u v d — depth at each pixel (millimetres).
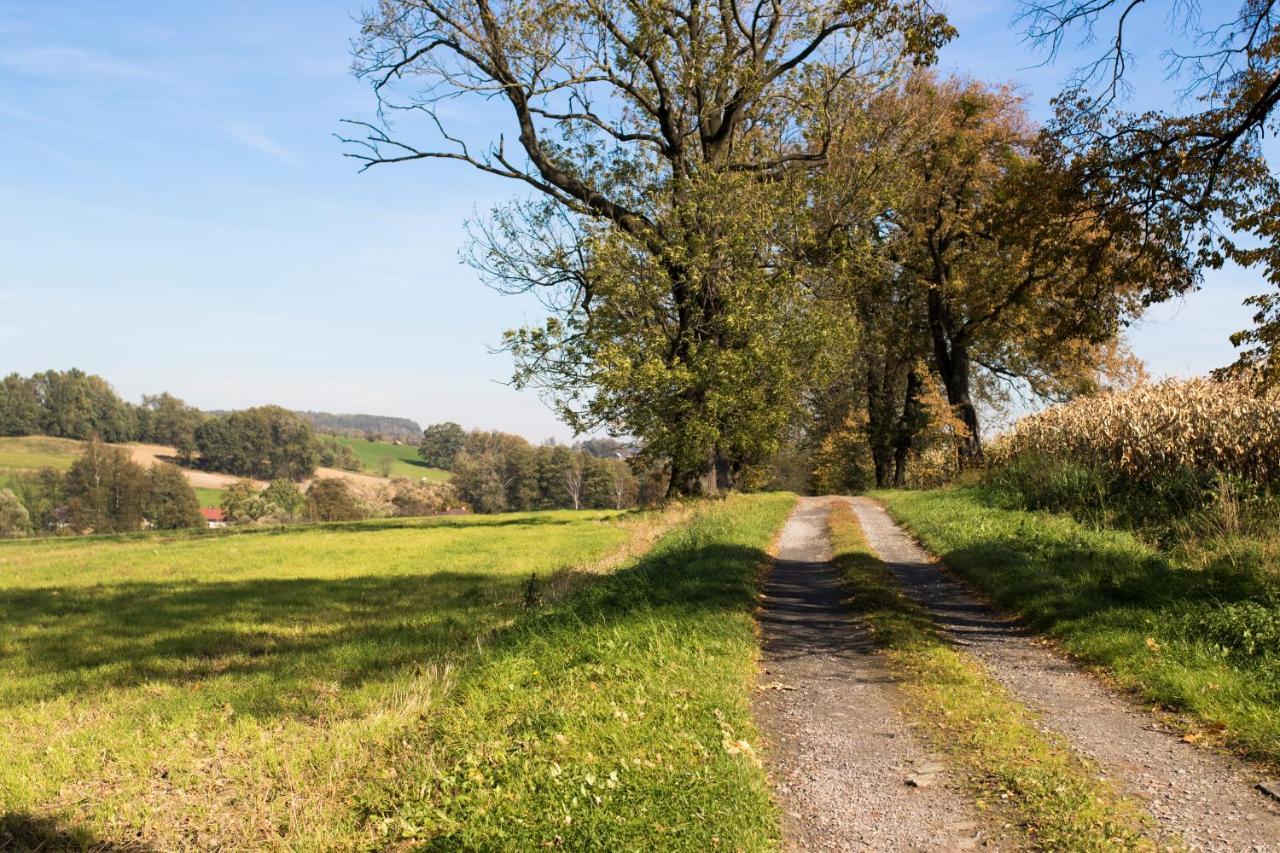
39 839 5699
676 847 4863
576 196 28938
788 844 5062
